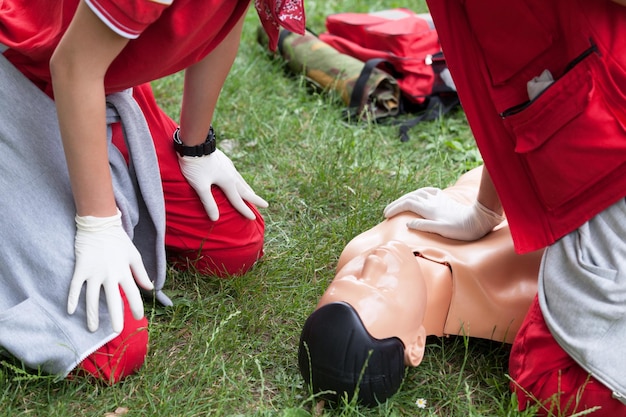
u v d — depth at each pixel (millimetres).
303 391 2018
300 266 2580
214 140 2371
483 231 2285
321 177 3045
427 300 2109
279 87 3893
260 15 2139
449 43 2010
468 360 2191
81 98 1789
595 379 1851
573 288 1882
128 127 2119
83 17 1696
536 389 1927
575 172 1861
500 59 1949
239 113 3611
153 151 2193
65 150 1867
